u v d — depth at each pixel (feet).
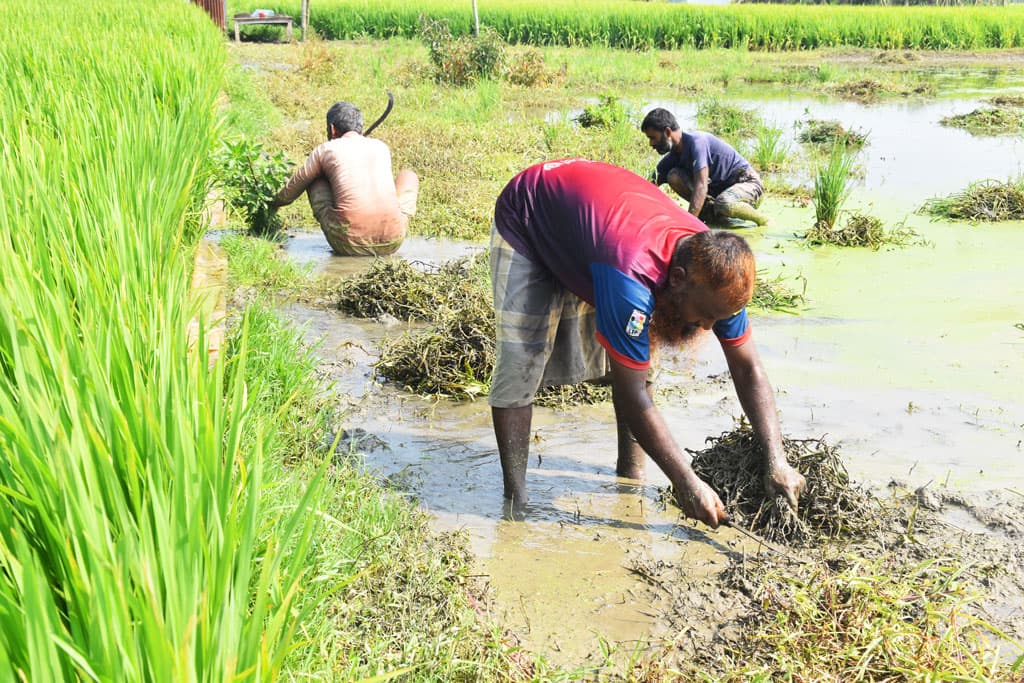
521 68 69.26
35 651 4.93
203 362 8.70
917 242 28.25
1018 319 21.06
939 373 17.90
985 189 32.09
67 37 30.48
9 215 11.31
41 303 8.83
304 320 20.71
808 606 10.48
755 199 30.66
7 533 6.31
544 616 10.82
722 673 9.83
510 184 12.71
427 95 56.90
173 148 17.95
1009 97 61.36
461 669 9.39
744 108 59.47
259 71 67.41
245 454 11.19
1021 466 14.26
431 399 16.92
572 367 13.64
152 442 6.83
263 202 26.76
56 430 6.08
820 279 24.47
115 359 7.80
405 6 110.83
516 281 12.41
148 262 11.14
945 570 11.28
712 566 11.89
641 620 10.78
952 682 9.33
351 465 13.96
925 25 107.04
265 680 5.93
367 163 25.41
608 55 91.61
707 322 10.62
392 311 20.99
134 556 5.52
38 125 17.01
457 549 11.81
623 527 12.82
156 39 34.60
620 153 40.63
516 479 13.20
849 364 18.43
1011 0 160.04
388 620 10.03
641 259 10.64
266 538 8.90
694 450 14.66
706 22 104.58
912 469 14.12
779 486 12.35
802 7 122.42
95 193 12.50
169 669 5.12
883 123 53.31
